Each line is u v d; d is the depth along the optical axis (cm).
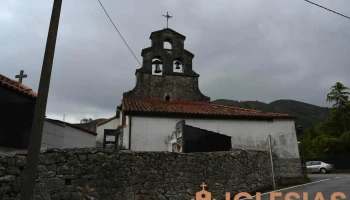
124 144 1548
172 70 1948
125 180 882
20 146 998
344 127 3581
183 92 1919
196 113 1591
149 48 1942
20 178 695
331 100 3756
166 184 975
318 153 3616
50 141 1608
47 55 554
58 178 760
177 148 1397
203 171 1093
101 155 851
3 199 657
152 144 1495
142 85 1870
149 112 1527
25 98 1052
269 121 1700
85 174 807
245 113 1703
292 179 1510
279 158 1608
